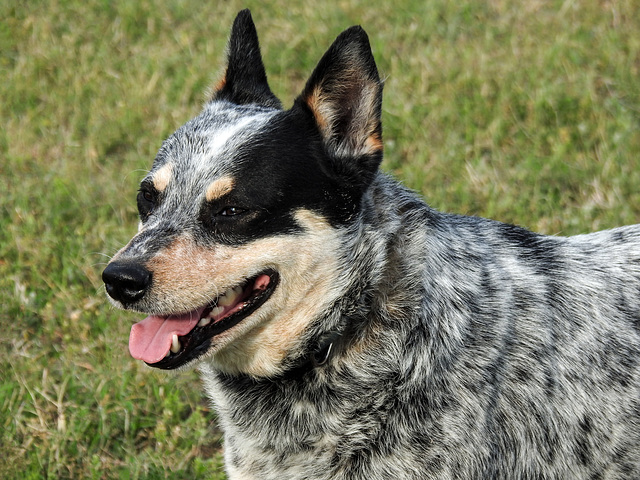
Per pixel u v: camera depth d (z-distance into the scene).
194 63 12.13
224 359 5.53
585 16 12.71
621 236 6.17
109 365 7.28
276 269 5.21
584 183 9.38
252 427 5.49
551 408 5.46
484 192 9.23
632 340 5.67
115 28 13.23
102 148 10.61
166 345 5.20
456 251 5.57
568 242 6.04
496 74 11.39
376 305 5.31
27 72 12.19
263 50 12.37
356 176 5.33
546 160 9.73
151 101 11.41
